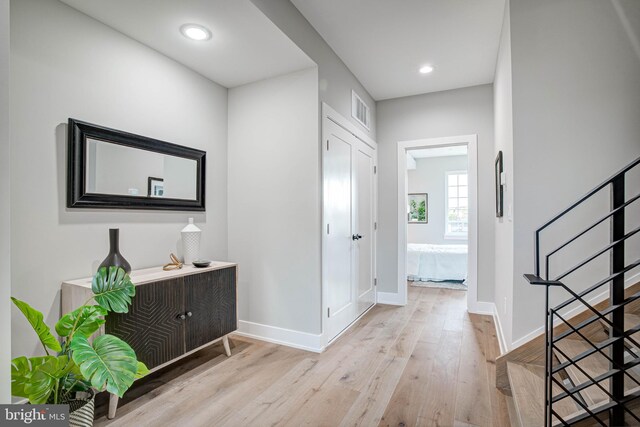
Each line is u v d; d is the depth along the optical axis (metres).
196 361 2.47
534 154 2.02
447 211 7.35
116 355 1.37
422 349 2.69
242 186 3.04
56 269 1.85
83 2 1.88
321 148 2.74
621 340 1.24
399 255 4.13
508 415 1.78
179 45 2.38
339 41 2.83
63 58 1.88
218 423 1.72
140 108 2.33
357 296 3.53
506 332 2.42
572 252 1.94
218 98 3.03
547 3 2.02
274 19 2.12
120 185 2.17
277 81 2.86
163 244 2.50
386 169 4.22
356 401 1.93
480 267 3.71
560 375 1.78
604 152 1.91
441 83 3.71
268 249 2.90
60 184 1.87
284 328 2.82
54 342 1.39
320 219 2.71
